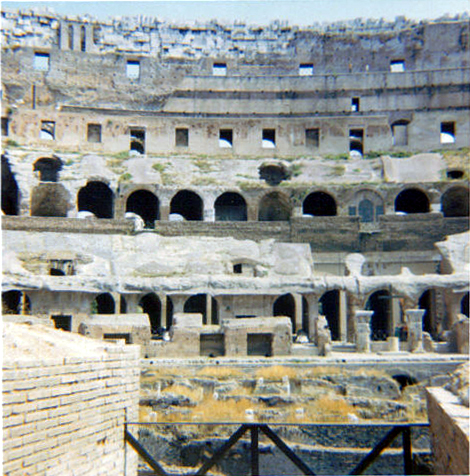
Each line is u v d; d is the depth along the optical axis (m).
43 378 10.94
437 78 73.50
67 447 11.45
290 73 80.06
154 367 33.53
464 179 60.41
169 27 79.50
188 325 37.31
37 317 37.38
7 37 72.19
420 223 55.19
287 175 66.38
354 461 21.12
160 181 61.72
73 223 53.84
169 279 42.44
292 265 47.84
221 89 75.62
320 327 38.19
